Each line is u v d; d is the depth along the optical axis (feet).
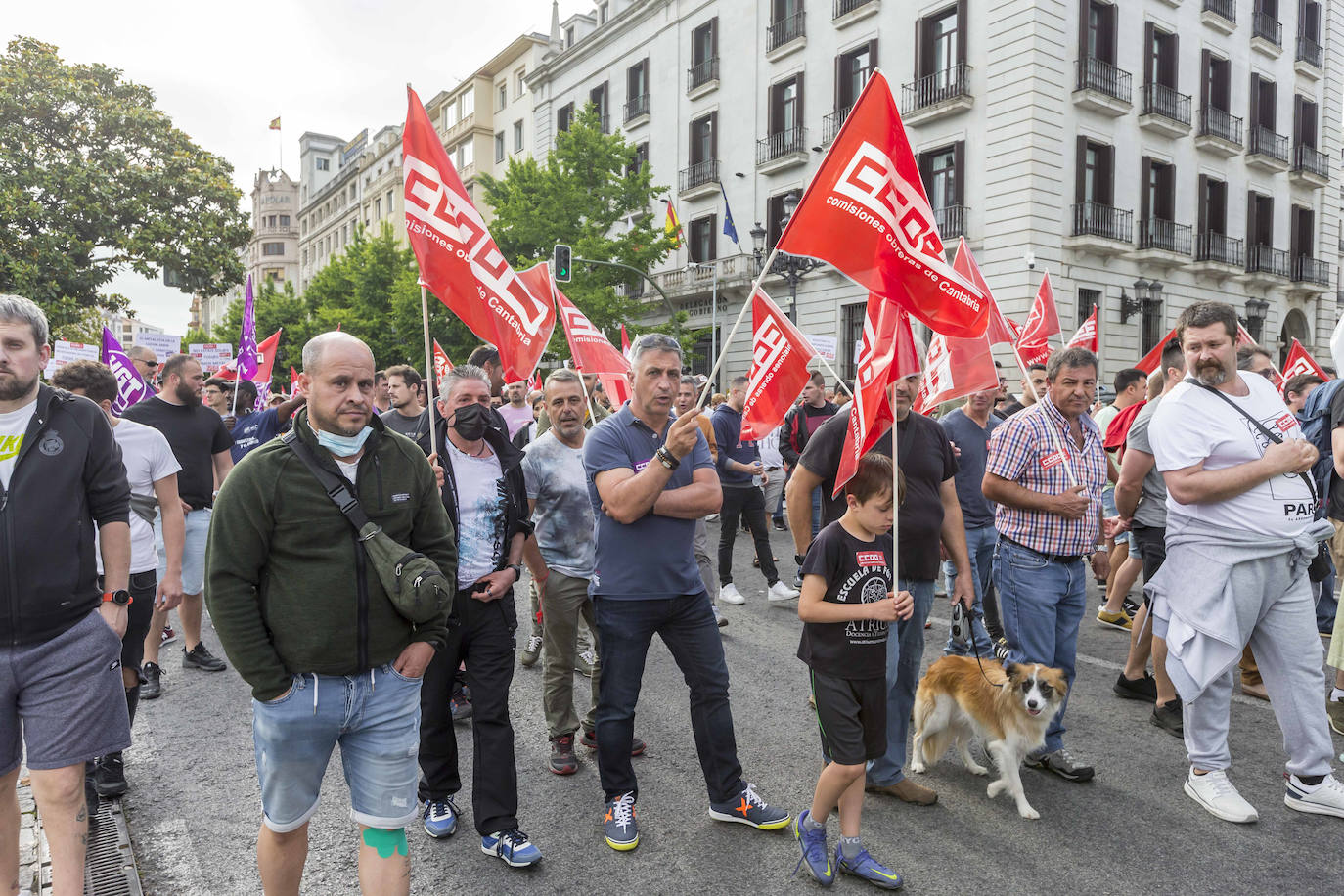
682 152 101.04
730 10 94.27
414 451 8.59
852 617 10.00
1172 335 16.56
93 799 12.21
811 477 12.87
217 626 7.50
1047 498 12.68
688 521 11.44
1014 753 11.93
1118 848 10.98
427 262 12.87
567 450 14.07
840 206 10.73
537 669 19.01
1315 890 9.96
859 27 80.07
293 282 292.81
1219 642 11.75
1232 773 13.19
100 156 73.46
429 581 7.83
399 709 8.21
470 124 150.92
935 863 10.65
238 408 28.22
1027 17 65.87
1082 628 21.80
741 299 93.30
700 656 11.57
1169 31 75.51
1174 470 11.85
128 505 9.54
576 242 83.92
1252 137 83.87
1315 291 90.33
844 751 10.03
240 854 11.04
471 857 10.93
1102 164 71.51
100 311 77.82
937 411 30.35
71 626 8.80
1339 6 92.68
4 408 8.59
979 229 69.87
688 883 10.26
